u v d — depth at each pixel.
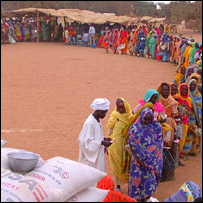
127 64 20.95
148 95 5.85
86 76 16.50
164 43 22.83
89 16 34.31
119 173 5.60
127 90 13.56
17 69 18.03
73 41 32.84
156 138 5.05
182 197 4.09
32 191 2.99
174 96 6.96
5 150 3.42
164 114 5.97
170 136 6.02
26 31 34.50
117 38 26.53
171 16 59.31
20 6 58.09
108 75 16.91
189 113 6.95
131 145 5.07
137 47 25.56
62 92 12.98
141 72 18.06
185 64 17.05
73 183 3.39
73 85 14.34
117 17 36.69
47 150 7.33
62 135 8.29
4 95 12.34
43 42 34.47
